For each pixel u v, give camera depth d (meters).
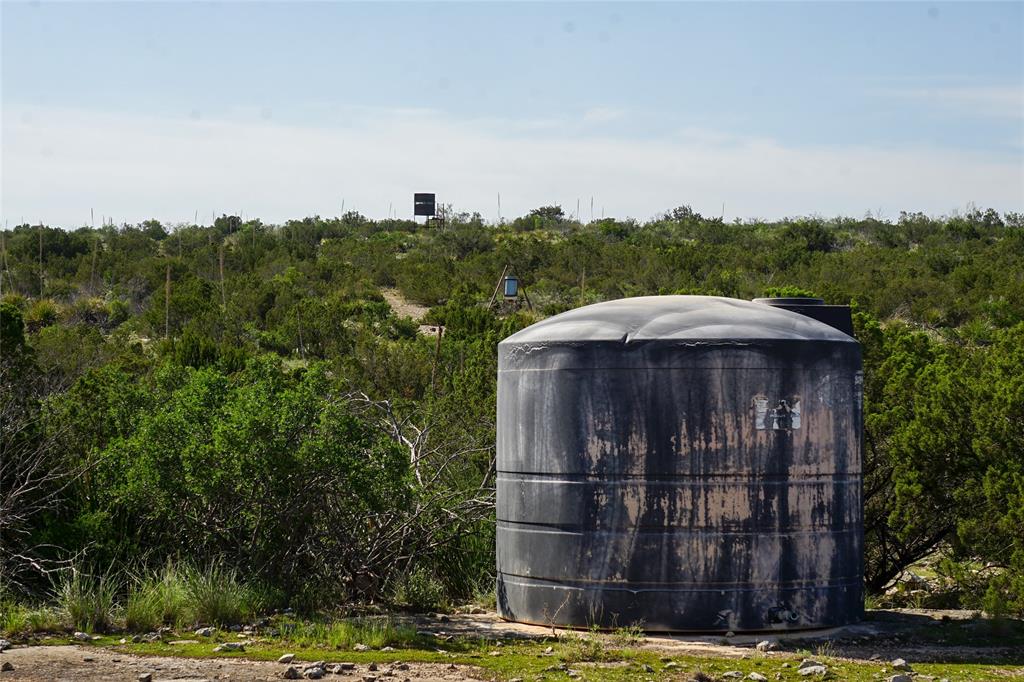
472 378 20.59
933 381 15.75
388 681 9.21
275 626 11.77
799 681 9.49
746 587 11.43
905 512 15.04
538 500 12.00
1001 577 13.16
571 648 10.49
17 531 13.10
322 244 77.50
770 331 11.66
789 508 11.55
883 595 15.25
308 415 13.48
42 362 28.75
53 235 68.81
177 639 11.02
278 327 39.81
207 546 13.58
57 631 11.27
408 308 51.28
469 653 10.55
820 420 11.72
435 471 15.80
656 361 11.48
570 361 11.80
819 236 75.38
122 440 13.48
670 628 11.39
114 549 13.27
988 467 14.16
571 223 93.81
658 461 11.45
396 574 14.09
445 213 95.75
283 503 13.28
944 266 57.25
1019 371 15.12
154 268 57.62
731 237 79.12
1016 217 84.25
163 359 29.92
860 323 17.48
